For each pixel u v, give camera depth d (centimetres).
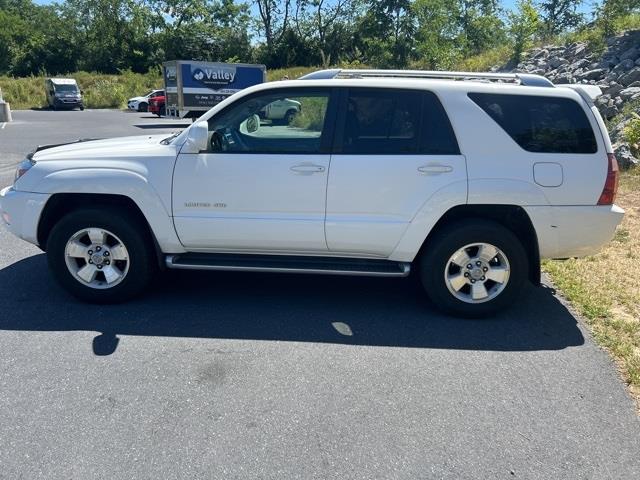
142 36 6053
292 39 5709
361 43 5231
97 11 5966
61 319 428
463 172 414
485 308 437
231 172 426
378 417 306
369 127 424
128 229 440
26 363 358
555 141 418
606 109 1163
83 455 271
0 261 559
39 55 5972
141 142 471
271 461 269
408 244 427
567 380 347
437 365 365
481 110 417
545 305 470
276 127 433
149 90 4666
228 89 2608
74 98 3925
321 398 324
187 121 2864
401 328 423
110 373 347
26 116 3155
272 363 365
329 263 443
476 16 3769
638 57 1330
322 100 428
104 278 456
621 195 810
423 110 421
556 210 417
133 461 267
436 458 273
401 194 418
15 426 292
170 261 450
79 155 448
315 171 420
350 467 266
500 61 1923
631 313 444
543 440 288
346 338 404
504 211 429
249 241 438
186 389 331
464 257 432
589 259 568
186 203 434
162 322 425
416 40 3180
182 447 278
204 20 6034
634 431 296
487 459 273
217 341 395
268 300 475
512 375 353
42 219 451
